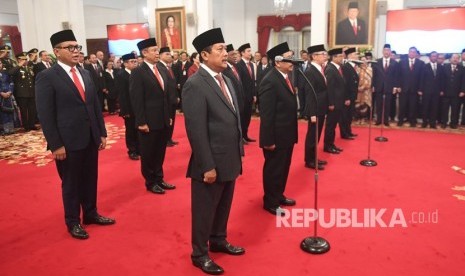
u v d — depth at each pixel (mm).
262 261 2867
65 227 3533
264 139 3490
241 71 6570
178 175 5035
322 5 9055
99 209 3916
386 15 8688
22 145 7027
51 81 3072
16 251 3104
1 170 5422
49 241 3264
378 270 2717
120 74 5652
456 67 7750
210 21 10688
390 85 8023
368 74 8281
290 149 3703
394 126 8125
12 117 8227
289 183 4602
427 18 8289
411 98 8047
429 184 4492
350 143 6645
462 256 2893
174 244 3164
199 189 2658
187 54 9992
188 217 3701
